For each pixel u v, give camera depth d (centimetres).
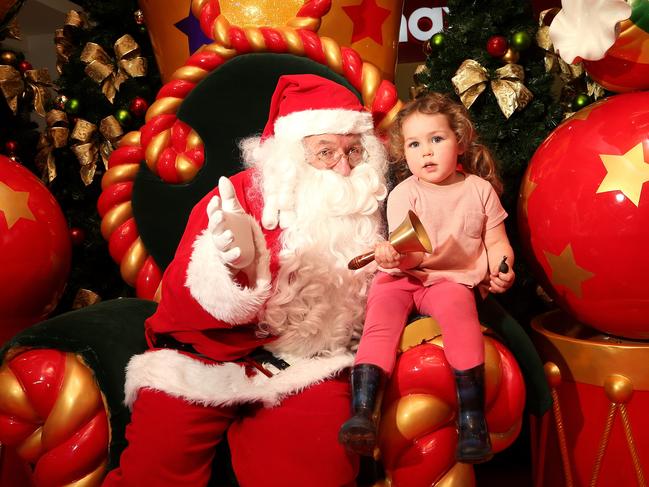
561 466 197
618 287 178
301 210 184
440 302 166
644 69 185
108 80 246
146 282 224
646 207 171
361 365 158
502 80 217
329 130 188
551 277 190
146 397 165
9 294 209
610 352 184
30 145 263
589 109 190
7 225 206
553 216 183
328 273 179
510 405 161
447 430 160
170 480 162
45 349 169
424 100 182
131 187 226
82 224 254
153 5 235
